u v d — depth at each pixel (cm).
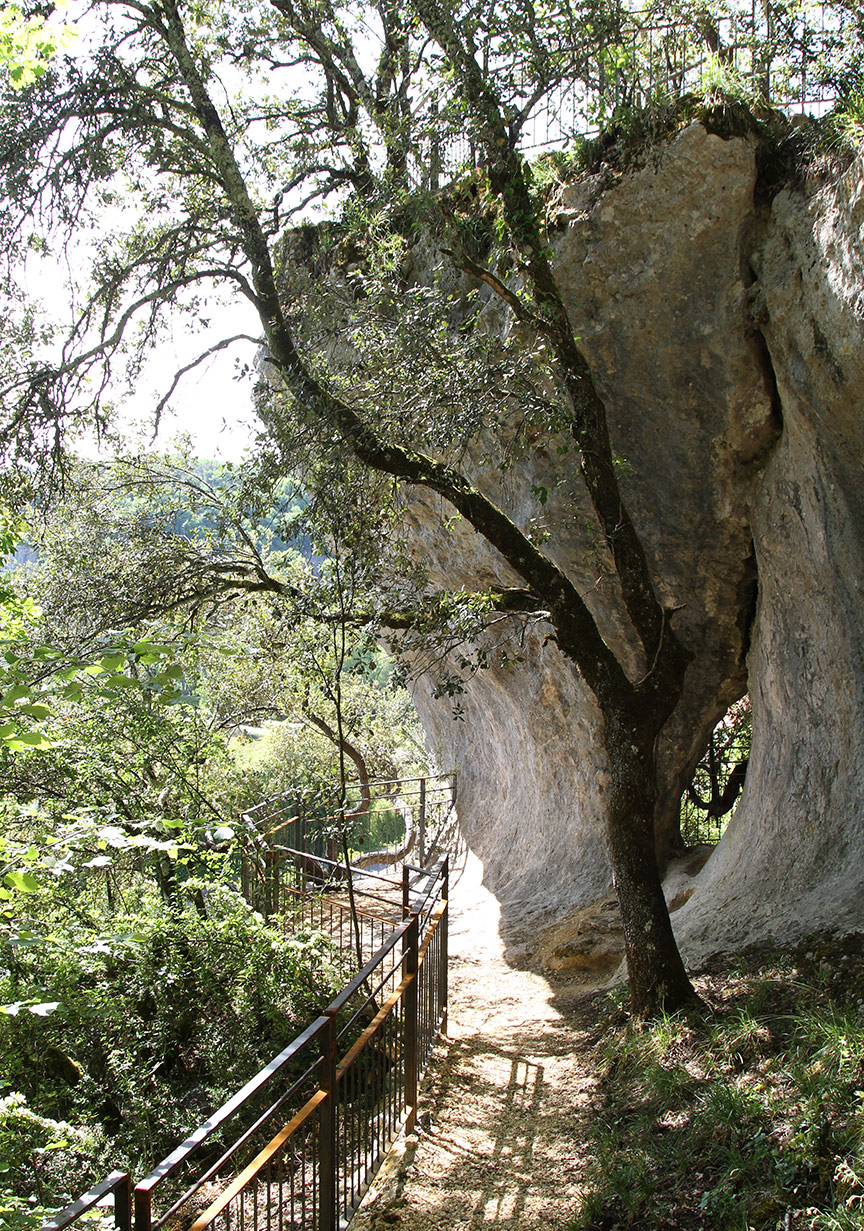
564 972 899
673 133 738
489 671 1233
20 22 468
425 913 684
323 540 740
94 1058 617
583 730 1073
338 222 781
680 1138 458
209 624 891
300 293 759
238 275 775
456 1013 816
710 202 732
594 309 796
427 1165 507
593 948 902
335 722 1809
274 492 748
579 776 1109
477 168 666
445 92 639
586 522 889
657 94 752
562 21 627
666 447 827
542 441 873
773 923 652
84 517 951
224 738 897
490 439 932
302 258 1116
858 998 502
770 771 773
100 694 376
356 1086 466
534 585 673
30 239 727
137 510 956
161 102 768
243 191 747
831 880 639
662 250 759
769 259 720
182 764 803
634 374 808
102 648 387
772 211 727
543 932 1011
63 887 667
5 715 358
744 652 895
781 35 746
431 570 1221
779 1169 385
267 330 751
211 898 741
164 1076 662
